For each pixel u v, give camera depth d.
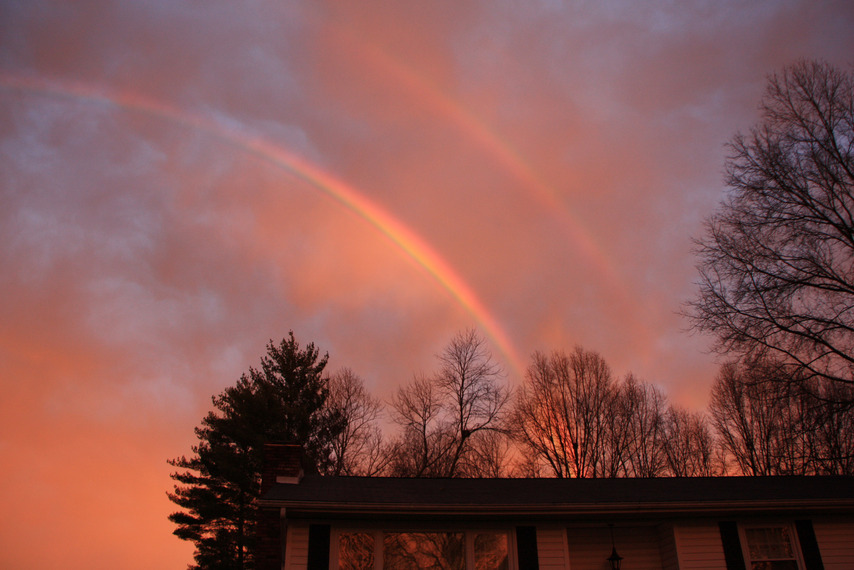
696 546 14.10
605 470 37.53
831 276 22.52
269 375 37.06
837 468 24.73
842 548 14.16
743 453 36.16
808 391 21.50
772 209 23.81
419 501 13.52
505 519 13.87
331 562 13.04
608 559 14.79
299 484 14.81
